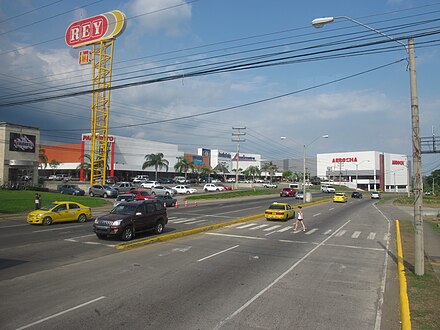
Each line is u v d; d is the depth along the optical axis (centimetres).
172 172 10306
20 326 652
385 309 800
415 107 1112
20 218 2595
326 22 1252
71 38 5769
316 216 3194
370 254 1480
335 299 859
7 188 4241
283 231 2139
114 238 1712
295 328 674
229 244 1627
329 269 1180
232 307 779
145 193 3947
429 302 805
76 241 1631
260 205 4212
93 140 5809
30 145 4806
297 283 991
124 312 733
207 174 11525
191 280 989
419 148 1095
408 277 1033
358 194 7200
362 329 680
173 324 676
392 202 5956
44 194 3922
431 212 3997
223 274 1067
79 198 3959
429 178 11831
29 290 873
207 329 657
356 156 12738
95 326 657
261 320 709
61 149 8512
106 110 5866
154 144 9569
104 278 996
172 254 1364
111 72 5750
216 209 3606
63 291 868
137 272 1071
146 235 1831
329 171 13400
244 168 13850
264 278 1034
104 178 5841
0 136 4541
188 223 2402
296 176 14975
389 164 12988
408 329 649
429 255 1420
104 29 5500
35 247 1479
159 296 842
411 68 1132
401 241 1756
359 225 2572
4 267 1122
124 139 8625
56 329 641
